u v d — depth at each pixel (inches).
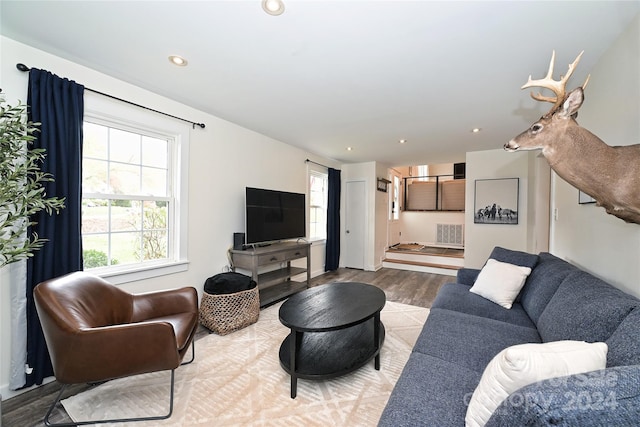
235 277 113.0
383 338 84.6
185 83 90.0
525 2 53.2
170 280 103.7
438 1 53.2
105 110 84.9
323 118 121.1
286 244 152.2
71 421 59.5
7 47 67.1
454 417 39.2
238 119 123.6
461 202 273.7
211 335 100.7
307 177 183.9
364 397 67.0
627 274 58.4
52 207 62.5
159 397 67.1
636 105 56.1
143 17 59.4
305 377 66.1
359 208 222.5
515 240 172.1
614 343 40.3
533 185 167.8
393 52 71.0
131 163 95.5
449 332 65.5
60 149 72.9
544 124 57.2
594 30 61.3
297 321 69.4
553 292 72.1
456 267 201.9
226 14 58.0
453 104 104.3
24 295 68.3
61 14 58.7
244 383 72.5
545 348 33.8
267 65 78.4
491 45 67.6
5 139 53.4
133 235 96.4
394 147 172.6
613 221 64.2
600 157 51.3
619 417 23.8
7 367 67.3
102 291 71.2
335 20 59.1
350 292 93.7
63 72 76.3
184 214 108.3
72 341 54.9
